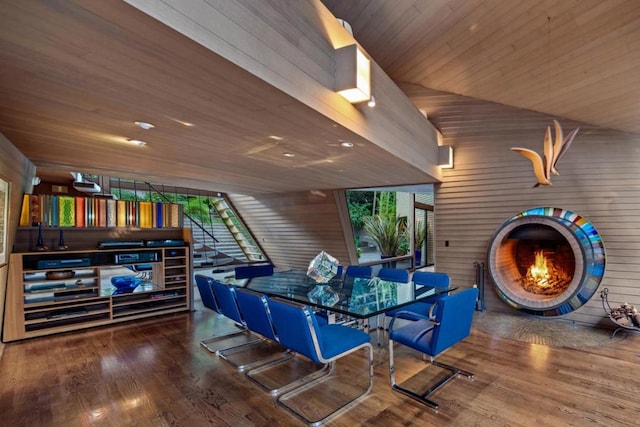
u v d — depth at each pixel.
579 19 3.09
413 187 6.15
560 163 4.72
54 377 2.95
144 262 4.79
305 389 2.74
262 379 2.92
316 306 2.98
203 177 5.12
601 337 3.95
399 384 2.81
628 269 4.29
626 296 4.28
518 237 5.04
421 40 4.36
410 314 2.88
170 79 1.71
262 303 2.76
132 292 4.70
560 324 4.45
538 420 2.31
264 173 4.70
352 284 3.96
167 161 3.84
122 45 1.39
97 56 1.48
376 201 8.48
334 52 2.40
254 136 2.77
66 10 1.14
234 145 3.10
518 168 5.01
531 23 3.40
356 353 3.51
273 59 1.81
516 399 2.58
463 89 5.16
